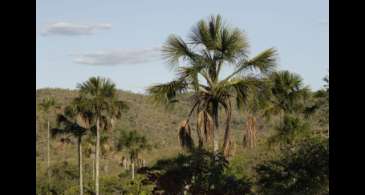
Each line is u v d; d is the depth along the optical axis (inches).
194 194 485.4
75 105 1721.2
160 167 493.7
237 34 666.8
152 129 3412.9
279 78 1121.4
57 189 1923.0
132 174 2124.8
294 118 1048.8
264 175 552.7
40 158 2906.0
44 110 3176.7
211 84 680.4
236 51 668.1
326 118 975.0
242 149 1040.8
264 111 1133.7
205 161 500.4
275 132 1100.5
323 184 521.3
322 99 1005.2
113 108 1734.7
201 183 487.5
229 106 685.3
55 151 3043.8
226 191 489.4
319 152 530.6
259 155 893.2
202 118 663.1
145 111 3777.1
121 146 2231.8
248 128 712.4
